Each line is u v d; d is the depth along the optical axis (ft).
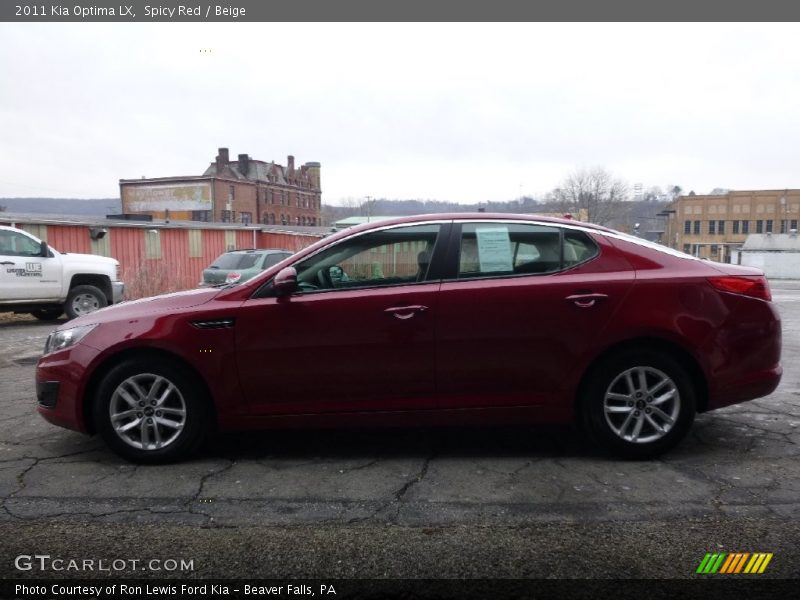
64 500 11.49
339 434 15.43
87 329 13.37
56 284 40.11
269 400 13.07
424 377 12.97
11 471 12.98
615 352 12.98
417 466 13.11
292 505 11.21
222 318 12.92
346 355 12.92
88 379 13.14
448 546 9.67
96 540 9.98
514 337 12.85
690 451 13.76
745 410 17.10
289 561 9.30
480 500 11.32
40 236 62.49
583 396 13.14
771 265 197.77
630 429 13.10
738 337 13.01
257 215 262.67
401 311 12.84
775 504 10.98
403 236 13.46
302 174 301.22
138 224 73.77
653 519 10.46
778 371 13.34
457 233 13.46
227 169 259.39
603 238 13.46
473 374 12.96
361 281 13.32
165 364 13.01
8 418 17.13
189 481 12.38
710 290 13.00
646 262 13.26
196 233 81.92
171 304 13.37
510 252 13.33
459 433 15.40
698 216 273.54
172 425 13.17
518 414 13.11
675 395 12.92
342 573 8.98
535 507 10.98
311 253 13.47
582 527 10.21
